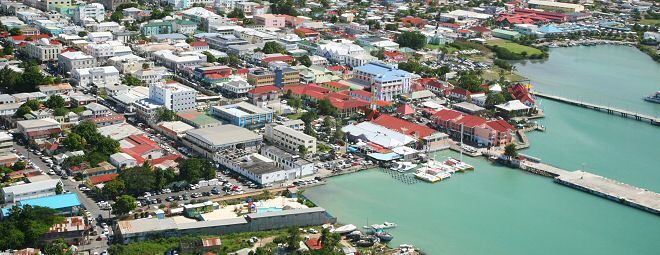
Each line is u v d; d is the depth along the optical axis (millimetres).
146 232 179375
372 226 198375
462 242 195000
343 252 179750
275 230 193875
